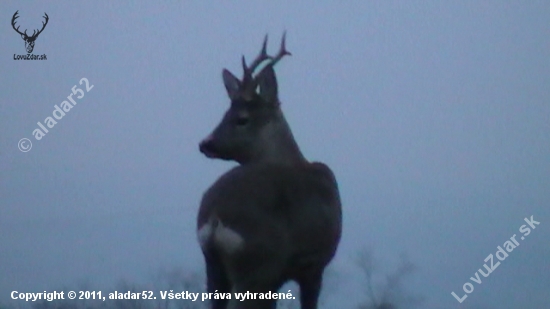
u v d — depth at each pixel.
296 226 17.78
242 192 17.69
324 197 18.50
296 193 17.98
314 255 18.09
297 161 19.48
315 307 18.61
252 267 17.39
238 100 19.72
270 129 19.59
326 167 19.45
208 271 18.09
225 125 19.58
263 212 17.58
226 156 19.61
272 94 19.78
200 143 19.58
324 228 18.16
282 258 17.55
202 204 18.05
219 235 17.47
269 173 18.12
